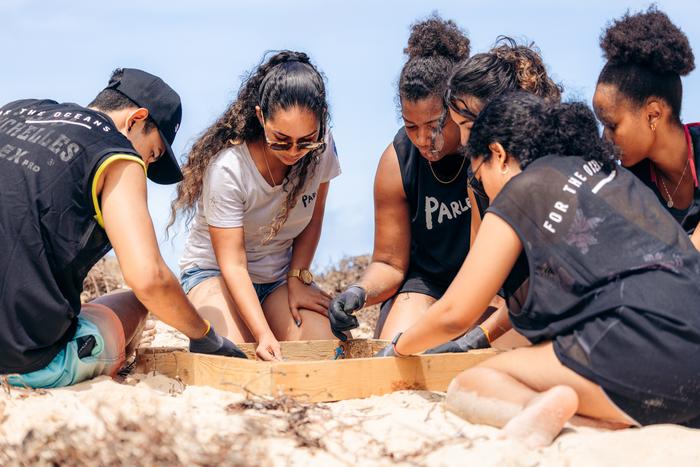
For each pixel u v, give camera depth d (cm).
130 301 399
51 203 346
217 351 398
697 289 310
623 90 382
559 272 314
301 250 496
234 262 456
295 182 463
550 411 299
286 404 336
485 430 315
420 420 329
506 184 327
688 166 401
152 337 524
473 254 326
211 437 295
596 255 312
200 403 338
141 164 360
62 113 368
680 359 299
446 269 490
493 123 339
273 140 427
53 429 303
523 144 334
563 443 297
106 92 389
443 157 463
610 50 387
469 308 329
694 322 302
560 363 312
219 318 460
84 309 380
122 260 348
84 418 313
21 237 344
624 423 316
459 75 398
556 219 317
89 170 349
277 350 432
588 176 325
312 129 424
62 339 361
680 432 294
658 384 301
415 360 389
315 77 425
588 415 316
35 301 343
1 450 296
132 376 388
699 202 398
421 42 437
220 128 455
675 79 388
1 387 350
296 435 306
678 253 316
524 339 438
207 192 455
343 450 296
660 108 386
